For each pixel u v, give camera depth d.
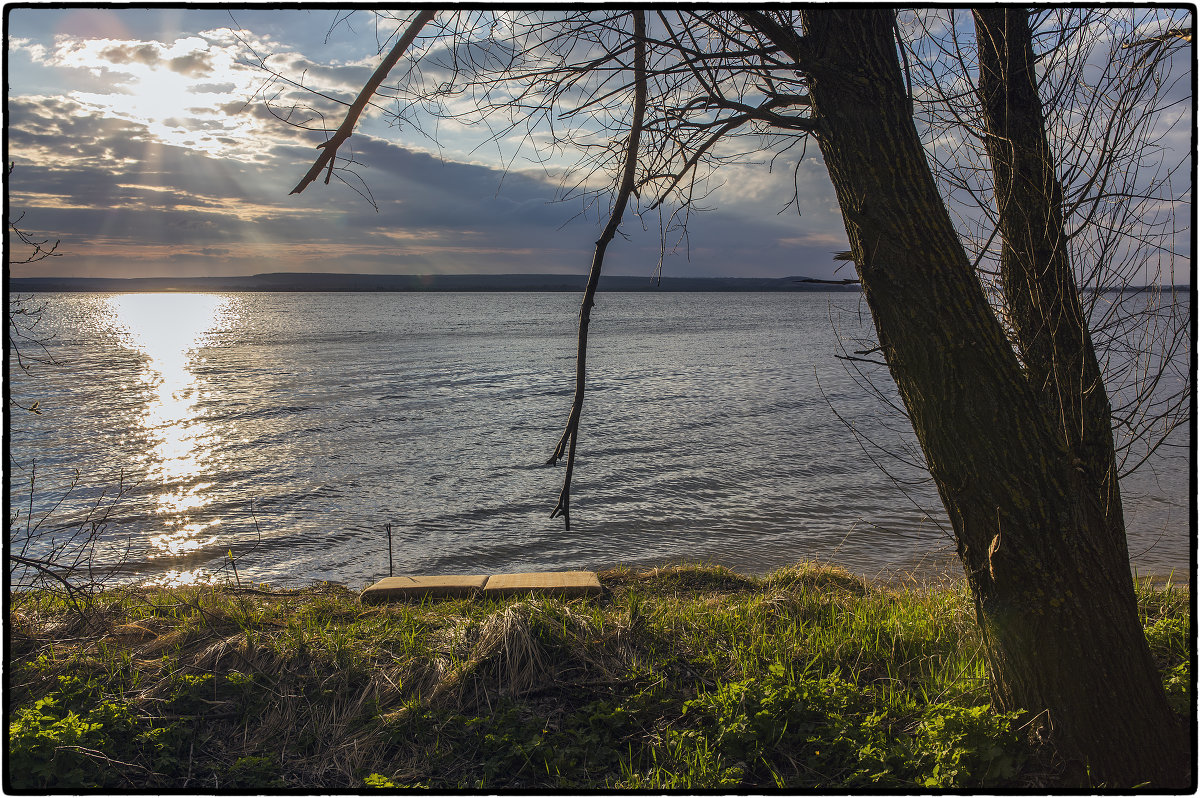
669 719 4.12
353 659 4.63
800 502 13.80
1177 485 13.27
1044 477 3.14
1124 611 3.23
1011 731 3.37
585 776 3.62
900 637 4.93
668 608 5.79
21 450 18.80
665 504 13.78
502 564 10.63
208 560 10.78
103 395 29.31
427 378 35.84
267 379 35.34
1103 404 3.71
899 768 3.50
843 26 3.06
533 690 4.38
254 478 16.08
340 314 138.00
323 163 2.77
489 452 18.80
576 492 14.82
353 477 16.14
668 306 177.50
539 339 65.62
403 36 2.71
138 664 4.59
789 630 5.18
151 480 15.79
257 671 4.46
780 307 170.75
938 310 3.11
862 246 3.25
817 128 3.26
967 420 3.15
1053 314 3.69
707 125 3.06
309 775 3.70
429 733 4.01
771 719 3.89
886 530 11.90
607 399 28.56
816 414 24.53
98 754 3.64
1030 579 3.19
